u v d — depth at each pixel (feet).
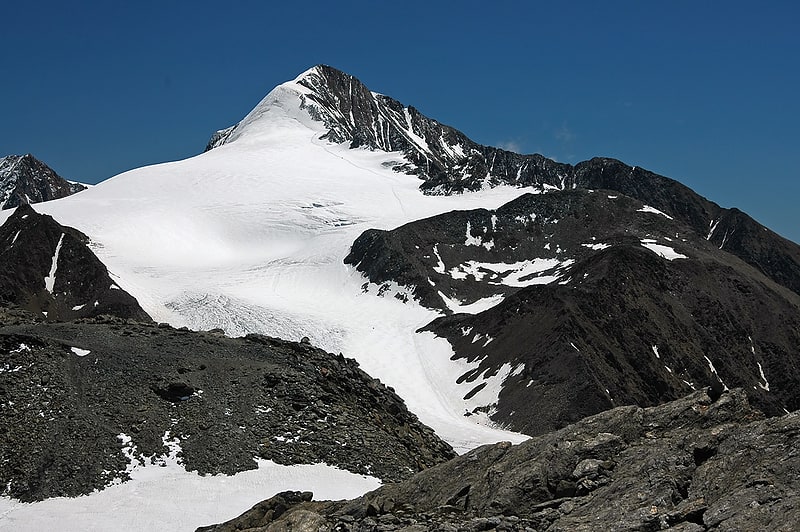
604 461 63.46
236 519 82.94
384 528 63.00
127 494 116.26
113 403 136.98
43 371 140.26
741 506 50.16
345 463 131.75
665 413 67.92
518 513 61.98
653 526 52.60
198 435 132.36
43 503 113.50
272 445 133.39
